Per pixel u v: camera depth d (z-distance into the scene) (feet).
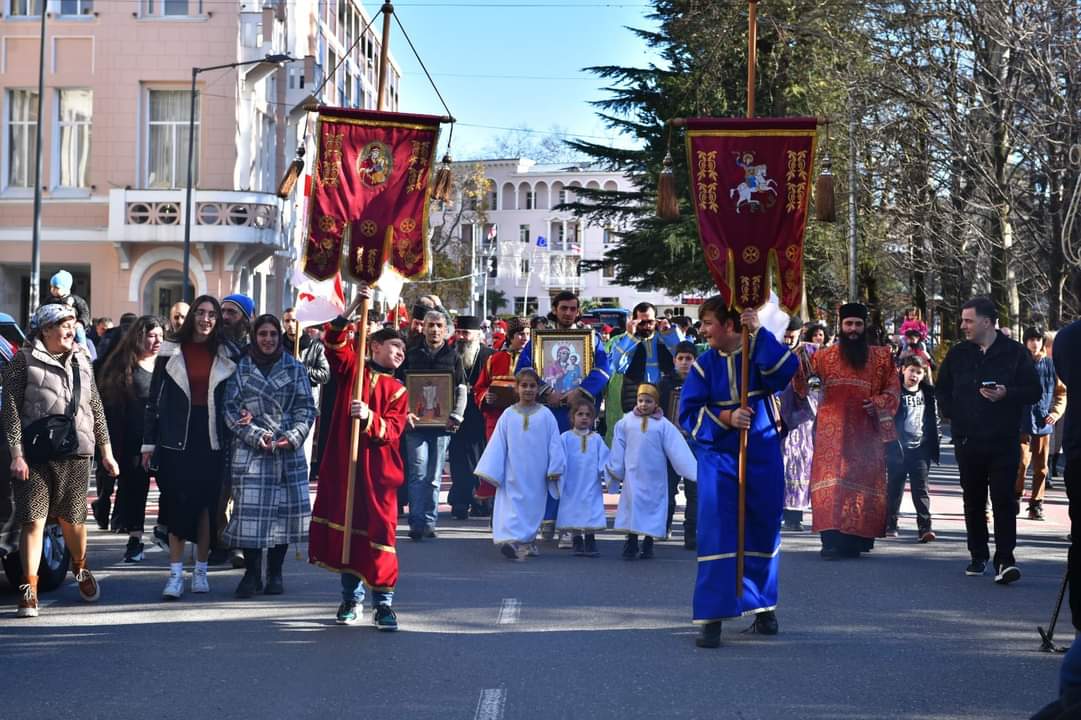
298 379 33.63
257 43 117.39
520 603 33.06
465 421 51.80
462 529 48.80
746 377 28.19
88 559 40.52
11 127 115.96
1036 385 37.19
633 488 41.34
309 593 34.68
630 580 36.94
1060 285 81.76
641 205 148.87
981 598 34.32
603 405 60.08
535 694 23.79
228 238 113.39
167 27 114.83
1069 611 32.42
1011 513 37.06
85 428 32.40
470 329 52.49
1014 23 81.56
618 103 140.77
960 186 92.27
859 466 41.39
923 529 46.39
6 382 31.68
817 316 78.95
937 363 112.06
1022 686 24.68
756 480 28.48
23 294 119.44
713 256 29.01
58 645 28.04
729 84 118.73
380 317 61.41
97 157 114.93
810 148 28.94
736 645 28.25
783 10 108.47
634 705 23.02
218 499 34.40
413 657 26.86
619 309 134.62
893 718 22.31
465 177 276.62
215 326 34.40
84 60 114.93
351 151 30.58
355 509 29.37
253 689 24.21
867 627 30.32
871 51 91.61
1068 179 79.97
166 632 29.43
